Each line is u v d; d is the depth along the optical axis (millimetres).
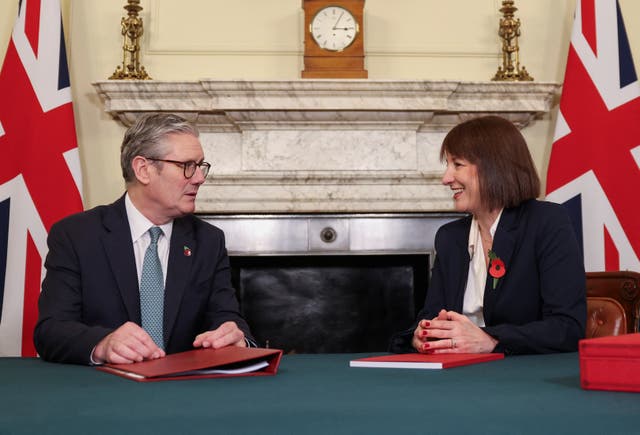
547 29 4152
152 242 2096
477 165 2094
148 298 2021
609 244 3559
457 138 2148
